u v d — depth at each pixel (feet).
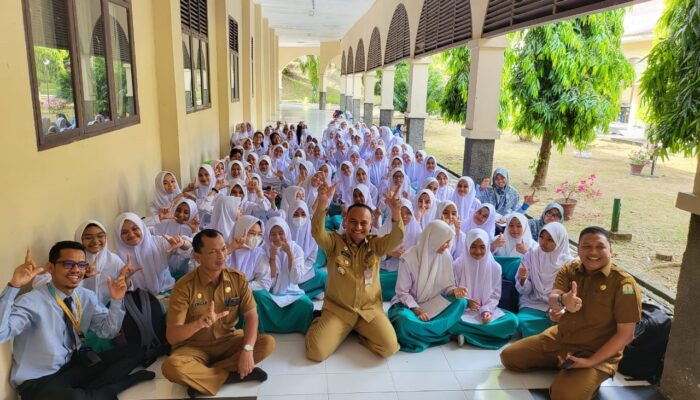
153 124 17.95
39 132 9.72
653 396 9.11
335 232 10.69
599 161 35.96
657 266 16.26
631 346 9.66
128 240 10.82
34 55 9.58
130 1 15.38
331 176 23.57
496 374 9.78
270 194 17.34
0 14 8.39
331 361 10.10
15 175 8.82
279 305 11.02
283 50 96.68
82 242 9.81
